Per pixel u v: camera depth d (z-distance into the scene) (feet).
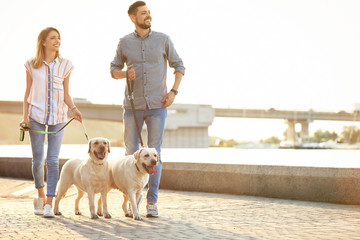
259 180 23.68
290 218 17.03
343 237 13.32
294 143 316.81
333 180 21.22
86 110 226.58
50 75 18.20
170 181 27.02
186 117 297.74
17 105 207.92
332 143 274.98
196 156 41.55
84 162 17.11
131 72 17.67
